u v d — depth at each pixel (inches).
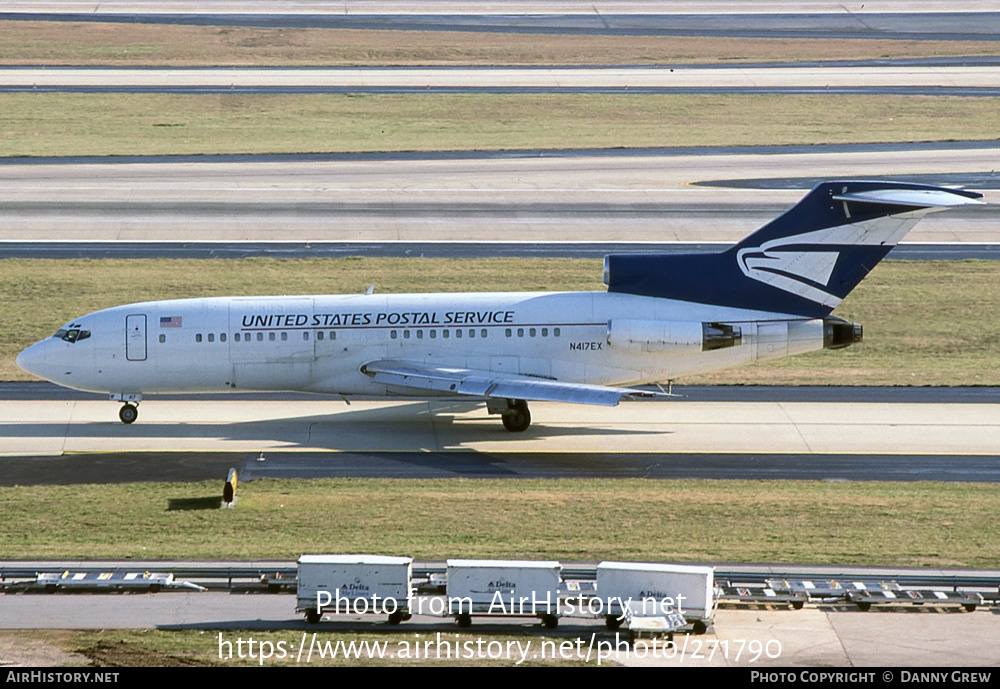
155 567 5743.1
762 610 5452.8
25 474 7544.3
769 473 7751.0
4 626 5182.1
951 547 6225.4
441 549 6117.1
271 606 5497.1
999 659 4936.0
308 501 7007.9
